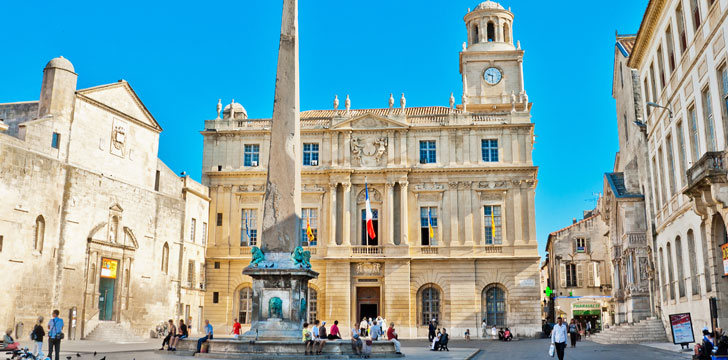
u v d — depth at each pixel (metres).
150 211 47.84
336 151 55.66
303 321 23.14
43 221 38.53
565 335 21.16
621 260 44.38
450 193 54.47
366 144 55.69
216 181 56.72
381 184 55.03
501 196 54.12
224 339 24.47
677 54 29.61
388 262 53.22
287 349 21.73
